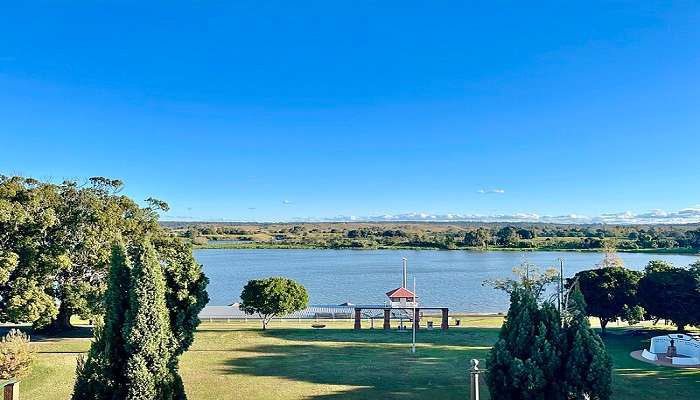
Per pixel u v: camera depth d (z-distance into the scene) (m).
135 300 15.31
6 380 20.19
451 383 24.56
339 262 135.12
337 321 47.22
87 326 42.06
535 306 19.67
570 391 18.41
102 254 36.12
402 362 29.00
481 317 49.69
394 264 126.50
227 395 22.61
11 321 33.38
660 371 27.41
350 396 22.56
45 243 35.41
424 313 56.19
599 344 18.98
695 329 42.81
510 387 18.81
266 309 40.50
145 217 43.16
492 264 122.94
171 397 15.64
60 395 22.30
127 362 15.02
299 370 27.05
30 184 36.94
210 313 51.03
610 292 38.91
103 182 40.97
